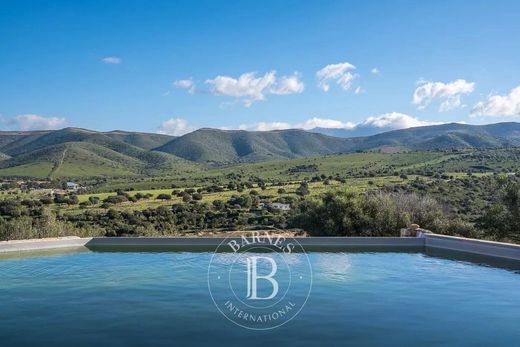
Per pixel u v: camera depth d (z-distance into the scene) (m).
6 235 20.03
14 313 7.67
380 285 9.86
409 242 16.30
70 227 23.02
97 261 13.24
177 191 84.50
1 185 122.00
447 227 20.47
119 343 6.21
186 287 9.62
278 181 108.62
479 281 10.37
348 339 6.38
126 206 70.44
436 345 6.16
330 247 15.98
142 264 12.66
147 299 8.59
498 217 20.17
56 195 81.25
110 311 7.78
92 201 74.12
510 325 7.05
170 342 6.24
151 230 45.00
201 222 53.66
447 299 8.66
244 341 6.28
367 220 20.41
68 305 8.17
